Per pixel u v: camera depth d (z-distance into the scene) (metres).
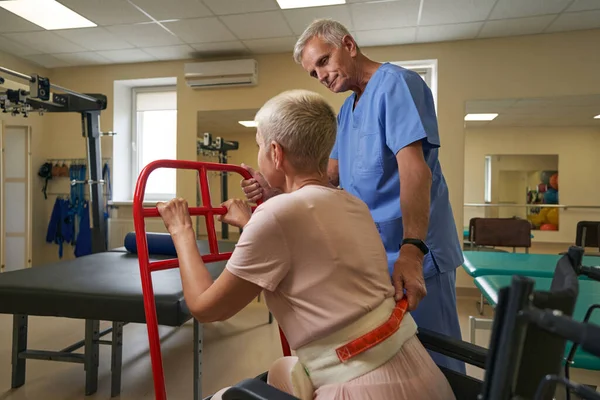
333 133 0.90
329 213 0.81
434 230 1.30
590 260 2.63
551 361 0.59
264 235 0.77
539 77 4.06
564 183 4.87
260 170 0.95
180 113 4.88
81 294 1.73
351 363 0.75
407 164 1.13
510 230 3.92
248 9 3.57
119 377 2.14
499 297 0.50
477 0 3.36
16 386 2.21
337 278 0.77
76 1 3.43
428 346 0.99
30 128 5.02
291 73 4.63
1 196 4.72
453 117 4.23
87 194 5.25
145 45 4.44
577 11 3.55
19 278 1.98
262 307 3.84
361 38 4.15
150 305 0.98
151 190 5.41
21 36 4.20
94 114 3.73
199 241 3.38
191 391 2.19
